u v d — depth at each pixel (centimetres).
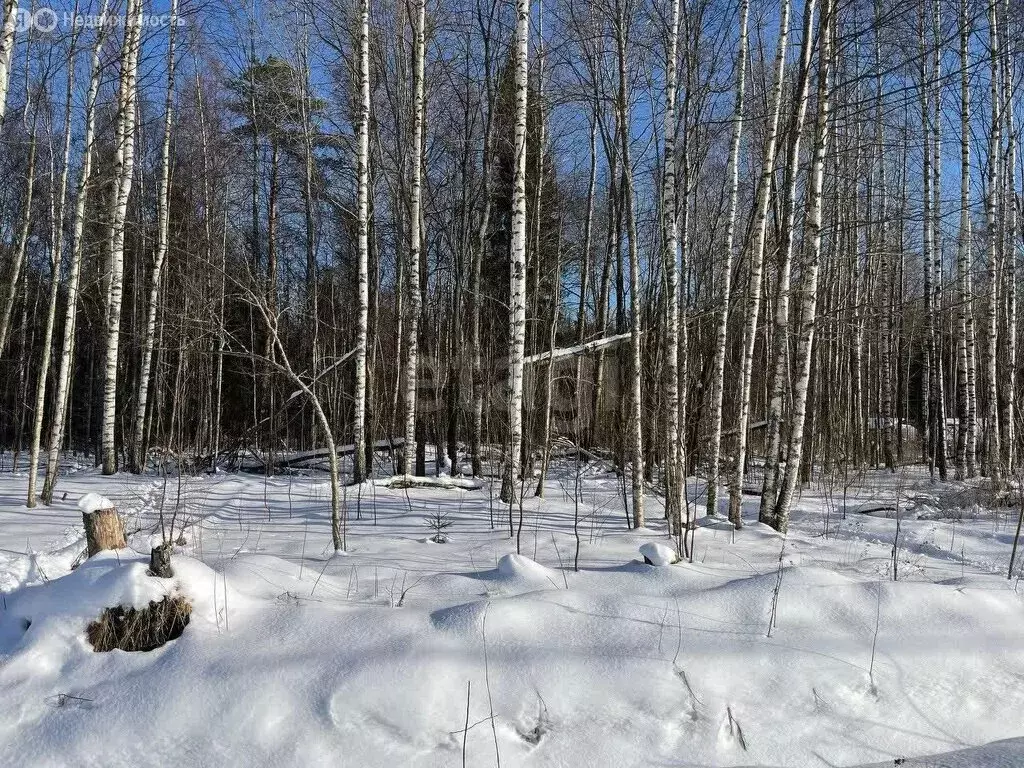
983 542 737
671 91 767
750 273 816
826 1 751
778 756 331
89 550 431
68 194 1332
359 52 1060
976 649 394
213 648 349
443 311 1752
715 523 786
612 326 1819
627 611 397
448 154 1656
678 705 341
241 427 1794
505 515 824
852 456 1756
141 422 1400
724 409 1379
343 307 2016
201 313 1280
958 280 1491
